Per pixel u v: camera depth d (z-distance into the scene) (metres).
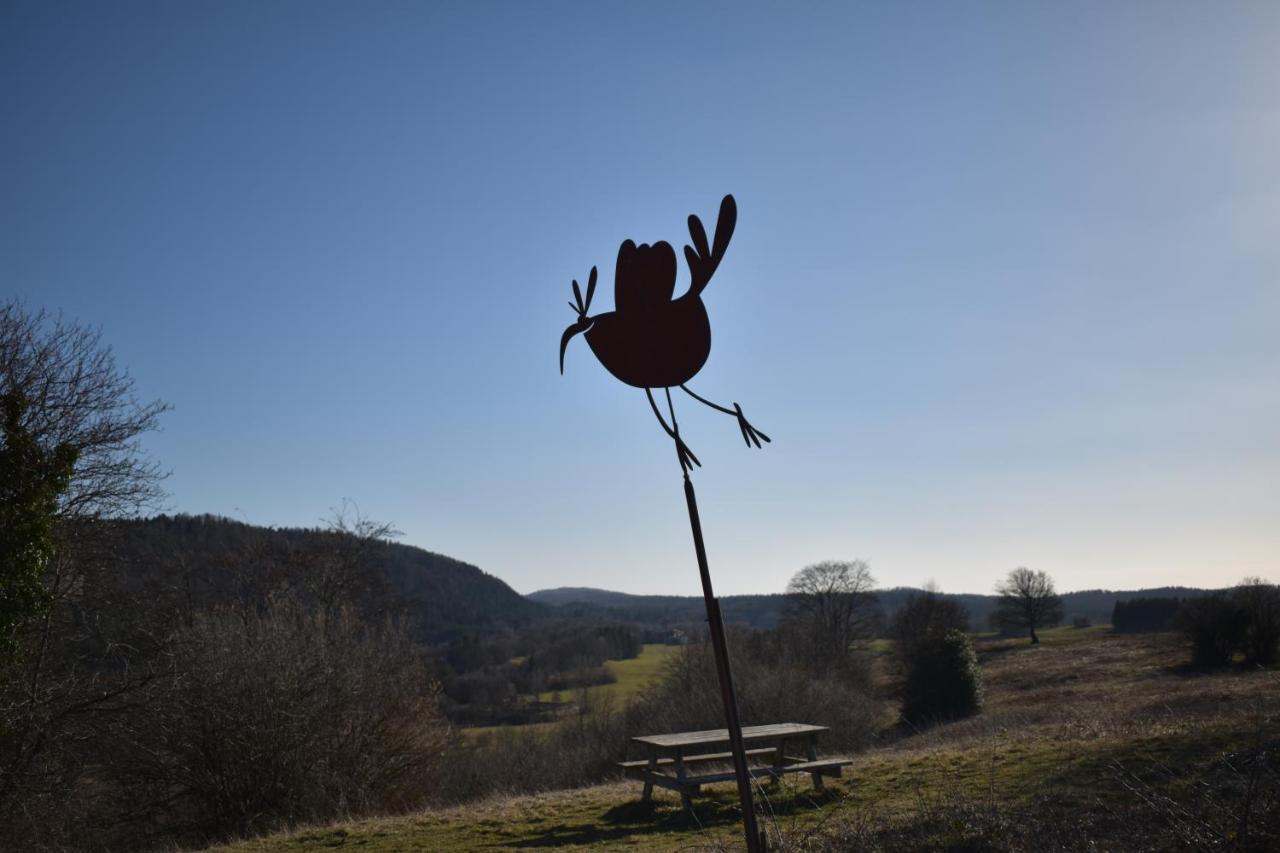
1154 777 7.91
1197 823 6.05
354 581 25.23
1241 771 7.46
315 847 9.62
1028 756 10.16
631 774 10.58
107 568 15.66
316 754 16.89
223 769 16.02
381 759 18.61
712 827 8.90
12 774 13.83
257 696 16.20
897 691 40.41
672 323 3.55
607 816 9.97
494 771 23.78
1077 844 6.24
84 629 15.47
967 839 6.66
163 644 16.11
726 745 10.49
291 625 18.23
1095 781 8.21
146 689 15.27
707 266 3.50
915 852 6.57
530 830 9.54
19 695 14.11
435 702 20.73
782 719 25.25
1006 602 63.28
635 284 3.62
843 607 45.56
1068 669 41.53
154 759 15.91
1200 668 34.44
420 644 22.27
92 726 14.91
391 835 9.86
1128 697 24.11
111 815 16.12
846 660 39.72
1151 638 52.03
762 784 10.62
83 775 15.73
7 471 11.69
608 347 3.60
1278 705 12.34
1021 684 38.72
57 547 13.28
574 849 8.36
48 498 12.20
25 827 14.27
